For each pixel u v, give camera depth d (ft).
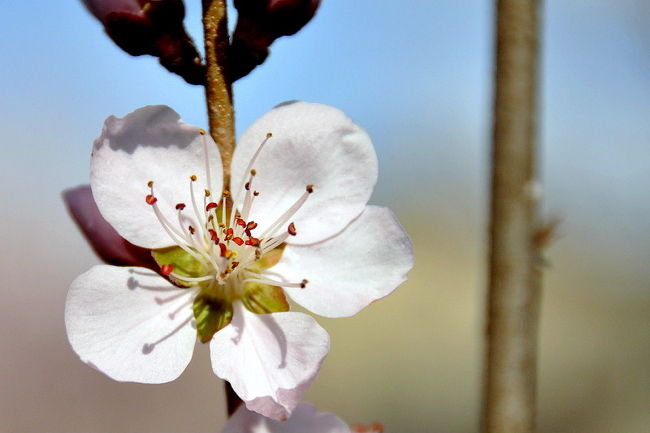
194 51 0.55
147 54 0.55
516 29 0.53
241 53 0.55
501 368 0.53
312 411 0.54
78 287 0.54
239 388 0.54
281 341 0.55
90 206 0.55
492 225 0.53
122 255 0.55
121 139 0.55
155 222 0.55
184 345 0.55
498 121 0.53
